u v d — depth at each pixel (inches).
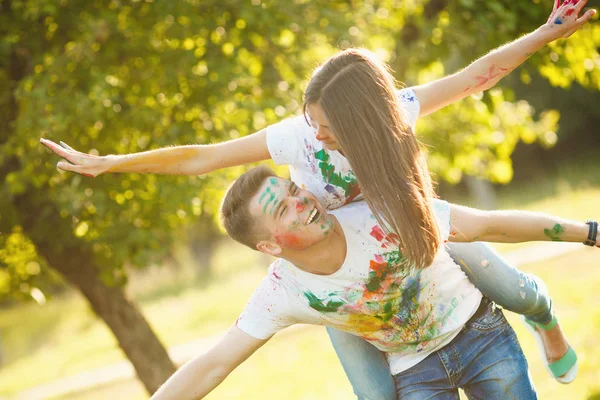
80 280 273.6
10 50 231.8
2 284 287.9
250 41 244.4
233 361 124.2
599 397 219.9
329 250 117.3
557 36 121.7
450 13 246.8
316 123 113.0
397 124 111.3
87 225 243.9
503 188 1186.6
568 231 121.3
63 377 573.9
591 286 393.1
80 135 240.4
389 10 273.7
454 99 123.6
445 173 331.9
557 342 151.3
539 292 138.1
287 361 420.8
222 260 1114.1
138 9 238.4
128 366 542.0
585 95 1104.8
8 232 255.3
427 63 251.6
